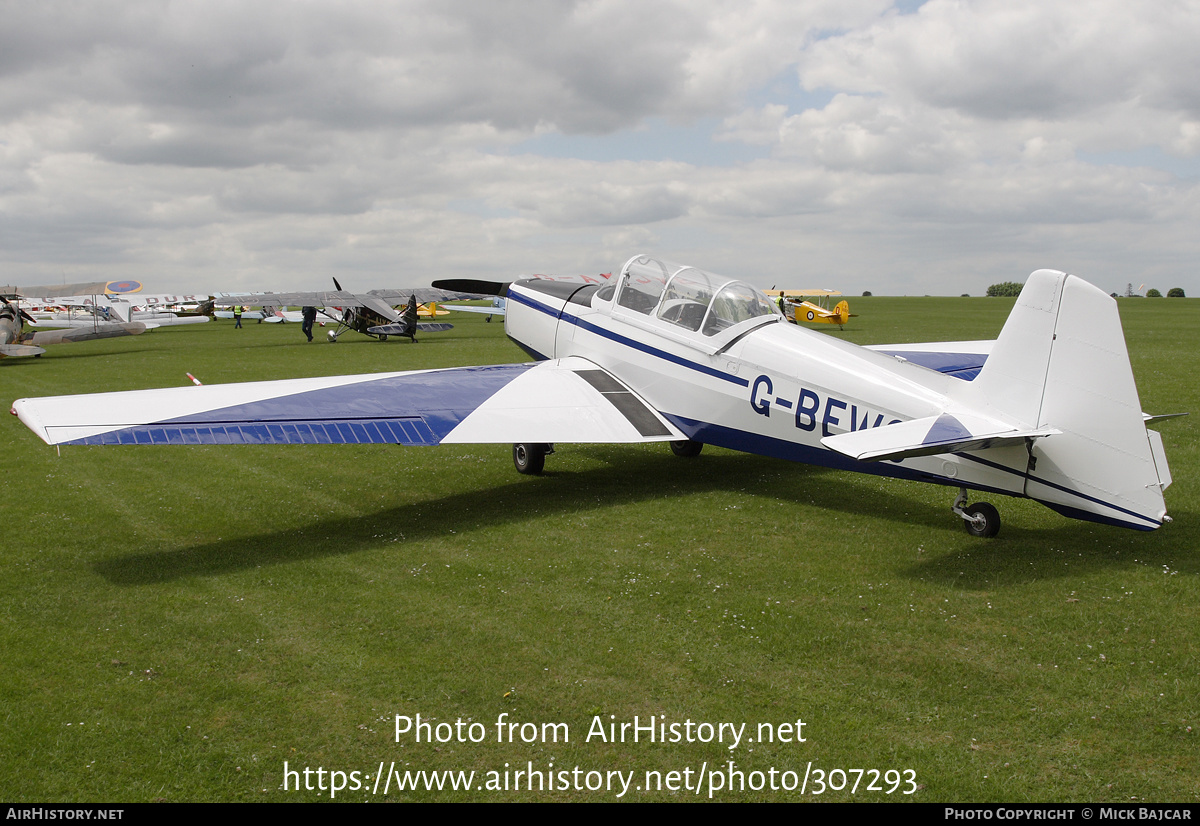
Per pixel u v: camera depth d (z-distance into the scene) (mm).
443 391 7770
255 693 4039
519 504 7738
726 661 4336
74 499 8008
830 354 7102
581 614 4980
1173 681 4035
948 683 4070
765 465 9461
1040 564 5770
